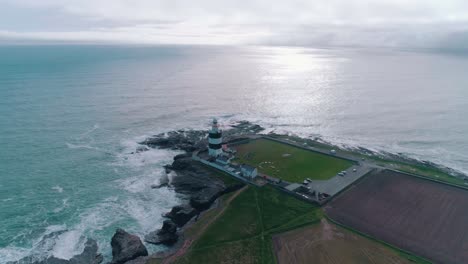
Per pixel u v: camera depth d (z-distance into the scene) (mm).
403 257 53562
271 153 98375
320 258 53375
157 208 73125
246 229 61906
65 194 78188
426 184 79438
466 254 54562
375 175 84250
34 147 104438
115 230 65062
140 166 94312
